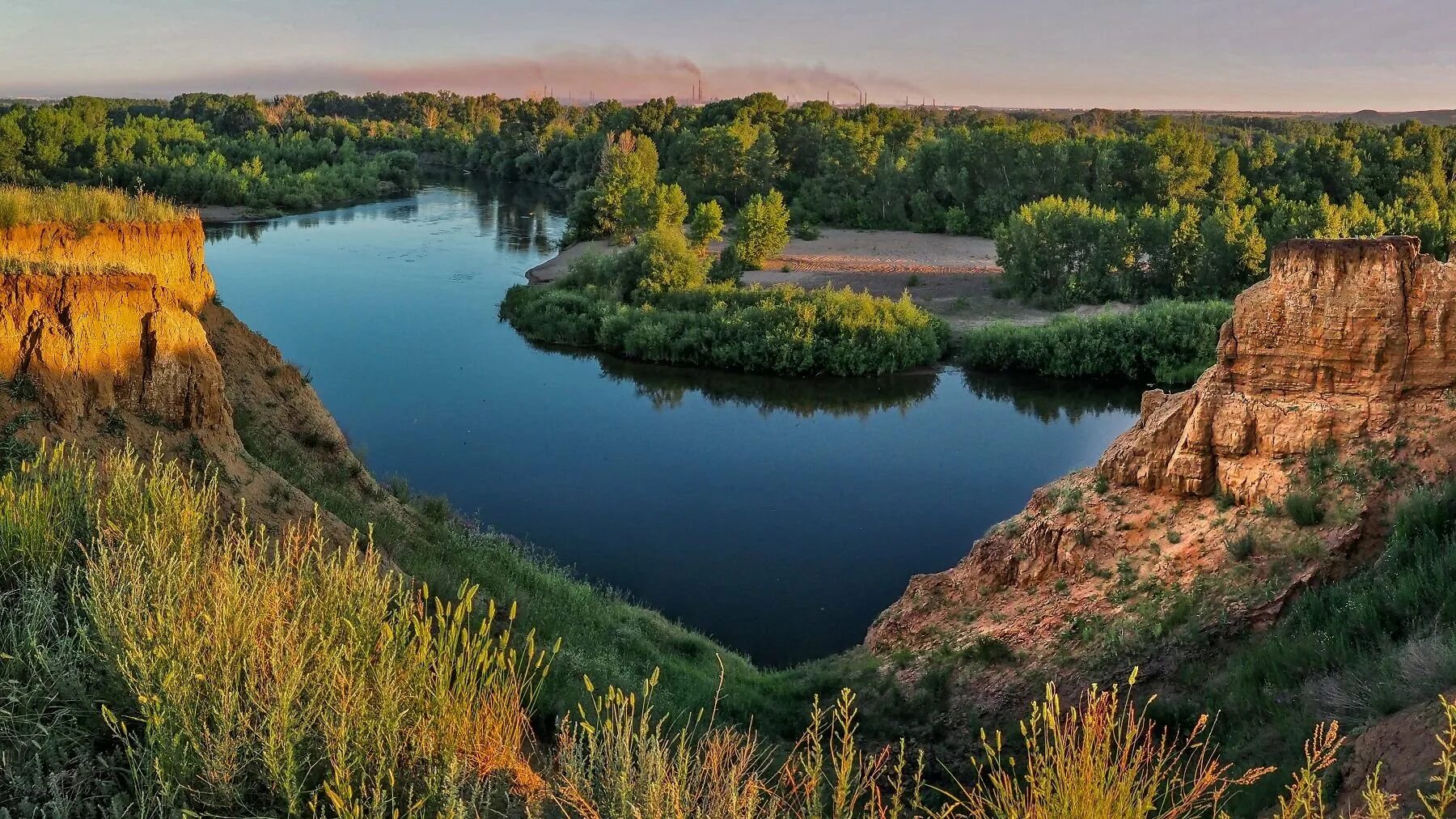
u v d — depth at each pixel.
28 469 8.59
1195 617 12.52
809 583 26.52
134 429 11.49
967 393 47.59
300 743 5.77
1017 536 16.64
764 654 22.27
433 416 40.19
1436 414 12.70
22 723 5.60
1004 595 16.02
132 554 6.70
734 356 50.88
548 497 32.28
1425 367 12.93
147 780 5.34
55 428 10.38
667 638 18.38
